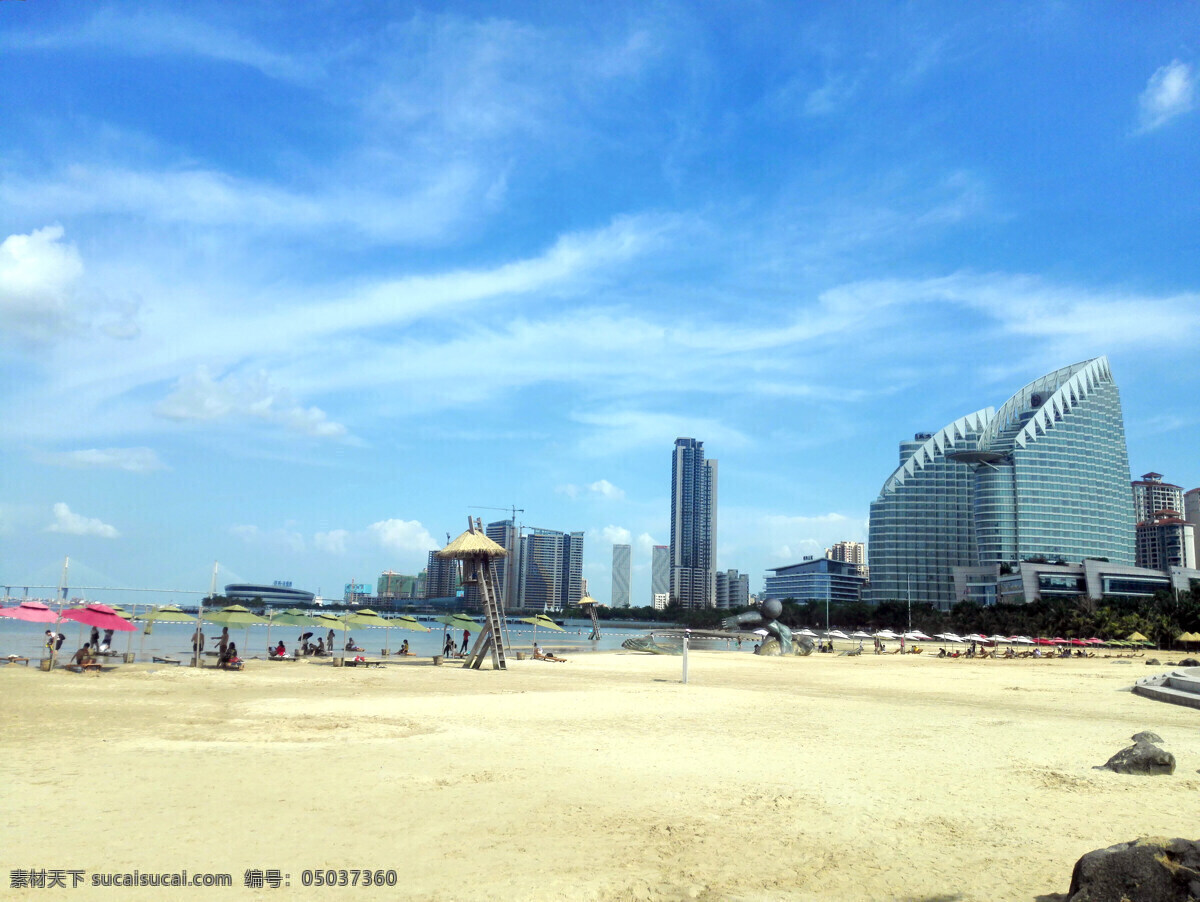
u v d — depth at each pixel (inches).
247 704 971.9
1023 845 408.5
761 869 367.6
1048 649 4042.8
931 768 618.2
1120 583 7209.6
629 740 741.3
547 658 2347.4
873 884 348.2
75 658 1437.0
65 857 362.6
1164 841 291.4
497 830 423.8
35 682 1146.7
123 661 1656.0
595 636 4247.0
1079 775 590.9
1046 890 339.6
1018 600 7480.3
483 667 1915.6
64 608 1498.5
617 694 1206.9
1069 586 7283.5
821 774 590.2
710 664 2370.8
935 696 1310.3
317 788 510.0
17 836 393.1
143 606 1921.8
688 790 529.3
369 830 418.6
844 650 3917.3
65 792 484.7
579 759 634.8
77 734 704.4
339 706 968.3
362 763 594.9
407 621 2166.6
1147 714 1051.9
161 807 454.3
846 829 438.0
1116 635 4559.5
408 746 675.4
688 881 349.4
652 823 444.1
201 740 684.1
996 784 557.9
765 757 661.9
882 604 7470.5
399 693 1166.3
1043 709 1101.7
